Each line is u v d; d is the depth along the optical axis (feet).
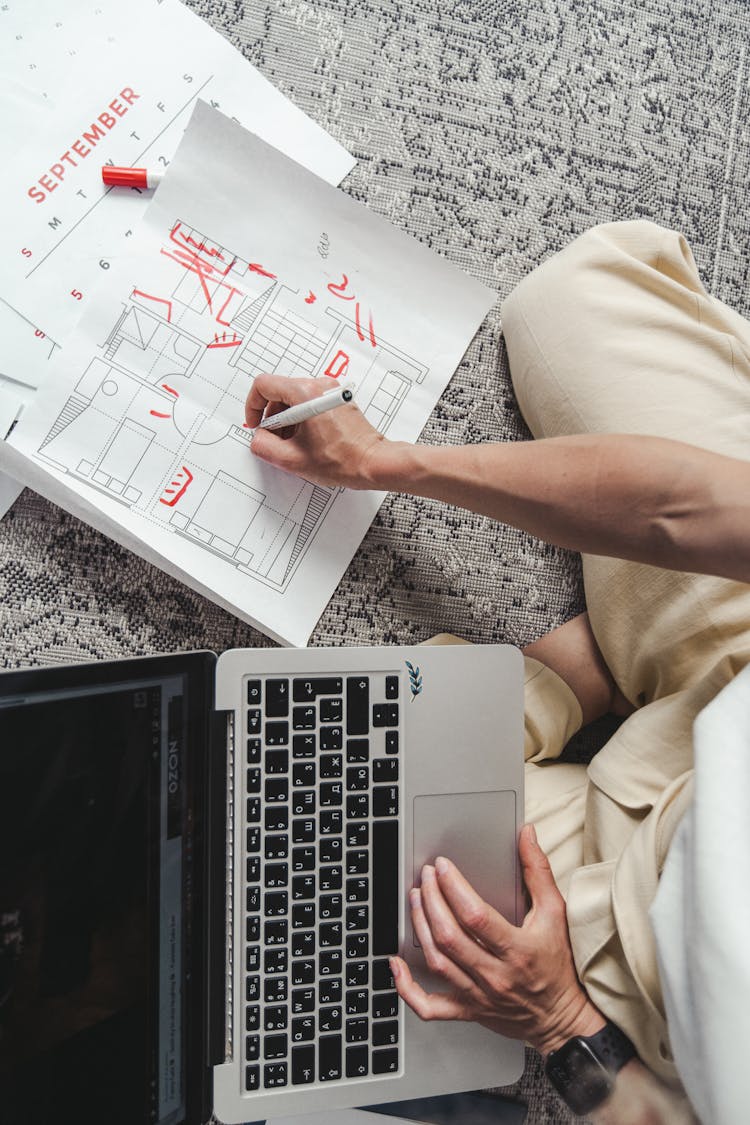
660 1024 1.54
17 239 1.82
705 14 2.26
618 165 2.21
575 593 2.16
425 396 2.04
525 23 2.14
